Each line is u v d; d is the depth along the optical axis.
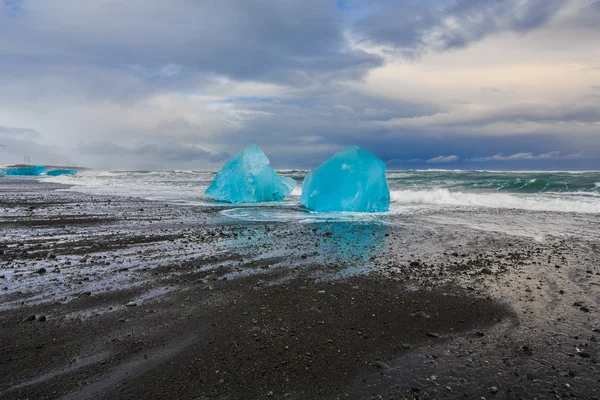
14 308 3.97
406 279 5.16
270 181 16.92
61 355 3.00
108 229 8.93
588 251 6.86
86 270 5.43
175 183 30.52
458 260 6.22
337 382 2.69
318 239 7.93
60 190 22.05
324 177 13.54
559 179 20.39
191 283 4.89
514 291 4.66
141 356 3.00
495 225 9.92
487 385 2.66
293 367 2.88
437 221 10.67
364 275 5.34
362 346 3.23
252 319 3.77
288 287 4.78
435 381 2.70
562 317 3.85
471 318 3.84
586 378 2.74
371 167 13.16
